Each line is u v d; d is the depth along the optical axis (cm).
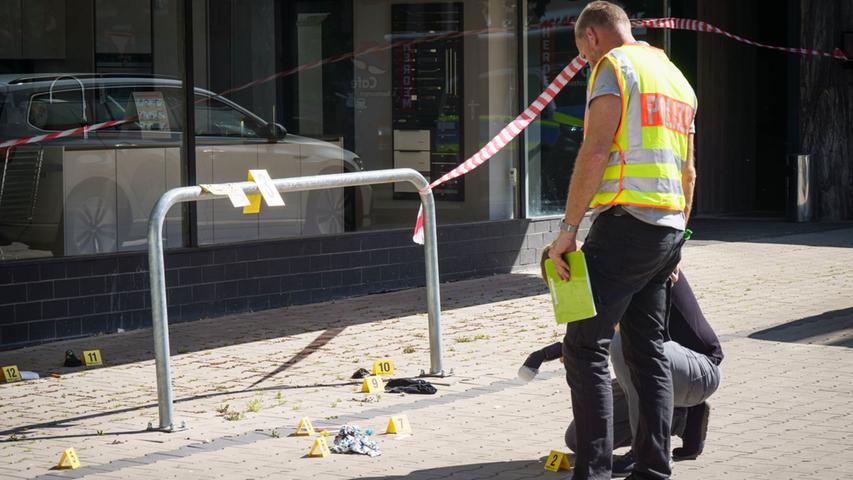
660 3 3459
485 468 1431
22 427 1673
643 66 1281
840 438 1543
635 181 1266
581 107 3269
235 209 2559
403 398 1811
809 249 3531
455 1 2953
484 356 2119
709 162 4447
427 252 1936
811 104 4203
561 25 3188
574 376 1292
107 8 2377
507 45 3081
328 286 2708
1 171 2242
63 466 1453
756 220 4319
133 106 2411
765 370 1948
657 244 1270
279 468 1439
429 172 2930
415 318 2500
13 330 2219
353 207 2775
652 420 1302
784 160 4544
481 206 3053
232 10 2542
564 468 1423
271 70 2620
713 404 1728
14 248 2252
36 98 2294
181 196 1611
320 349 2200
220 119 2533
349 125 2773
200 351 2192
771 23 4528
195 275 2469
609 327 1288
